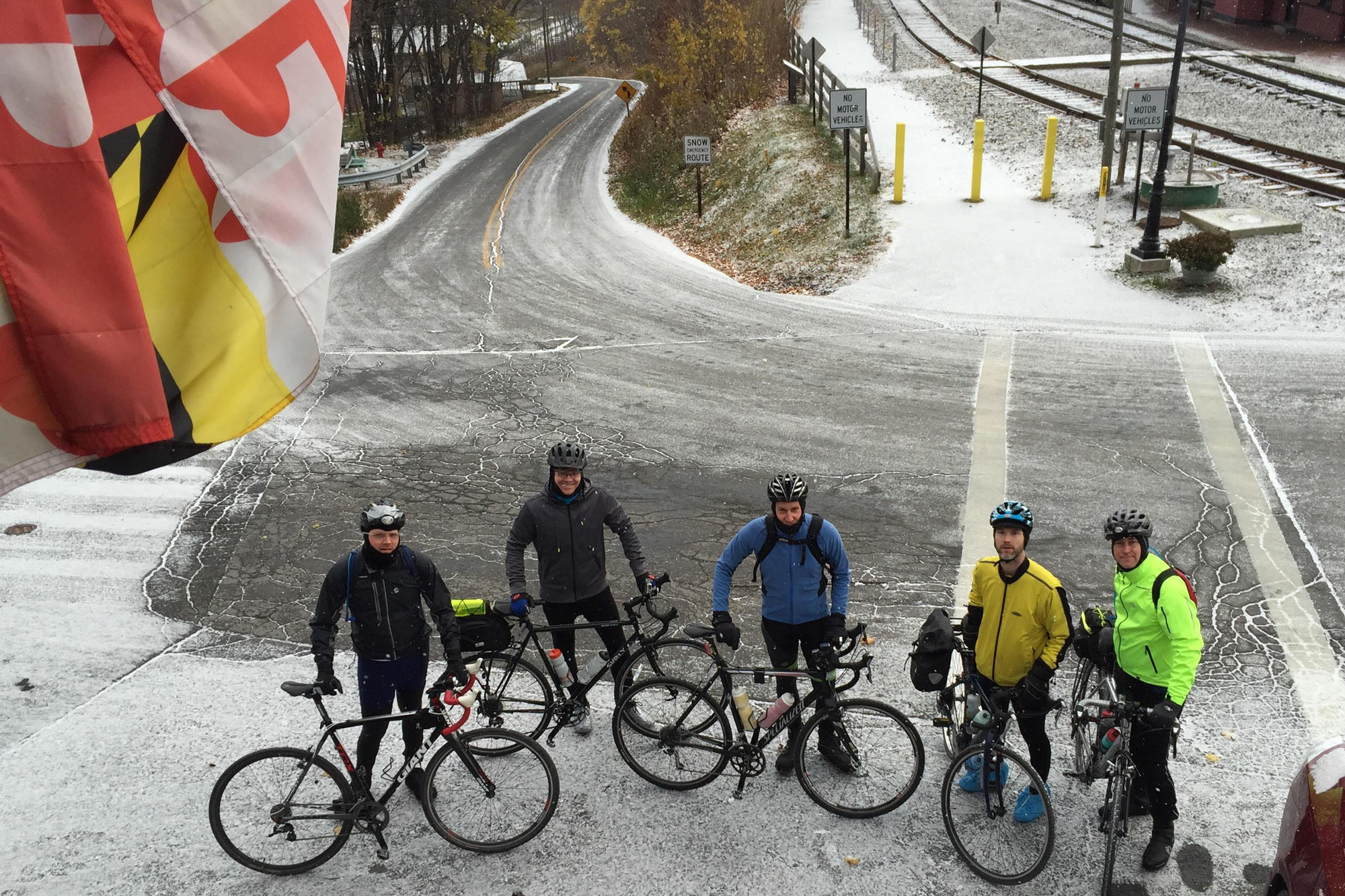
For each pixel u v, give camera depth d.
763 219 20.97
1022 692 4.84
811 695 5.37
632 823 5.25
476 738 5.04
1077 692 5.45
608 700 6.42
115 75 3.97
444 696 5.02
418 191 32.00
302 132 4.57
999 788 4.92
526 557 8.48
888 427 10.93
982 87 25.75
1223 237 13.99
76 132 3.51
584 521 5.68
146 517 9.38
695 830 5.18
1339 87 24.14
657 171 27.61
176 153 4.14
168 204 4.12
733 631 5.32
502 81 63.59
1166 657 4.60
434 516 9.33
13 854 5.10
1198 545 8.07
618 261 20.08
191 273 4.19
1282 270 14.41
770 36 33.84
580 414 11.89
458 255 21.62
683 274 18.67
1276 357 12.04
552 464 5.52
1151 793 4.69
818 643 5.50
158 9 4.08
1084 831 5.04
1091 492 9.12
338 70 4.80
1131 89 16.12
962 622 5.30
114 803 5.48
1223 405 10.84
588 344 14.66
